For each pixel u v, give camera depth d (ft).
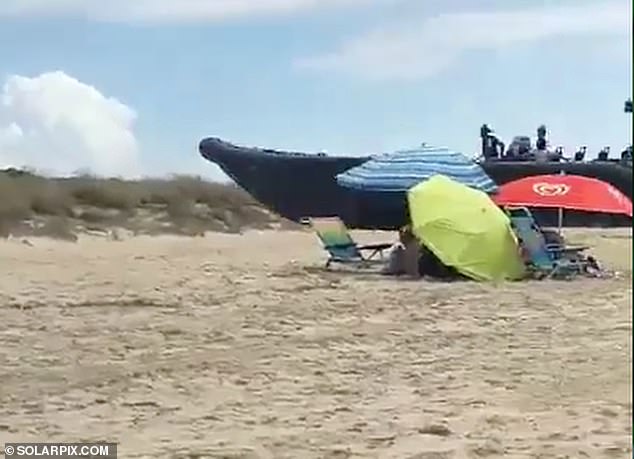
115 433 26.66
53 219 114.21
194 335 41.73
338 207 135.44
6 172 124.57
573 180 72.38
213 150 142.51
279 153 140.56
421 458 24.30
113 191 128.16
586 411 28.78
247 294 55.98
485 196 68.44
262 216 139.03
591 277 66.13
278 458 24.32
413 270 67.46
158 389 31.76
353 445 25.36
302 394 31.12
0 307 49.55
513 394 31.04
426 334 42.37
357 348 38.99
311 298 54.24
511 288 59.57
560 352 38.09
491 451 24.82
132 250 94.27
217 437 26.21
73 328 43.32
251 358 36.83
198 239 116.06
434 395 30.96
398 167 78.89
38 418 28.19
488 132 139.13
